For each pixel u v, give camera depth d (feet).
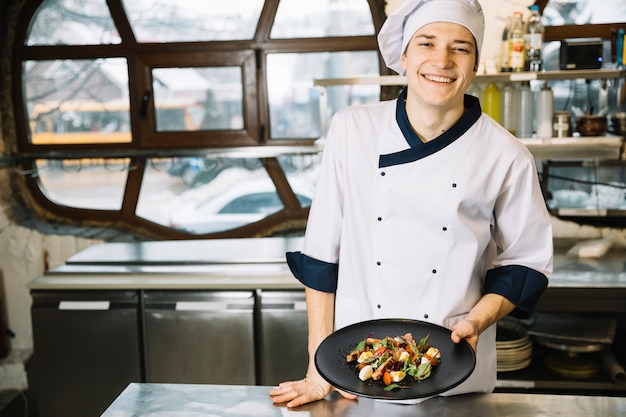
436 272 5.04
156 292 9.22
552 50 11.43
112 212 12.62
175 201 12.64
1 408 10.88
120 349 9.32
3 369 11.58
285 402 4.68
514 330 9.36
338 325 5.34
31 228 12.00
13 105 12.42
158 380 9.36
